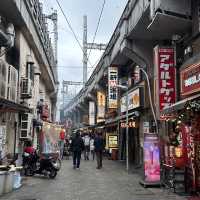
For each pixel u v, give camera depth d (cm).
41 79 3588
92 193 1250
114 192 1273
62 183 1521
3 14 1648
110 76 2984
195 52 1506
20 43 1922
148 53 2128
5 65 1539
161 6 1433
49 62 3384
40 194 1220
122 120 2792
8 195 1189
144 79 2212
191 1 1491
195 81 1340
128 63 2756
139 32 1967
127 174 1902
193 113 1210
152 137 1416
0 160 1430
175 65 1691
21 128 1994
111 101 3052
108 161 2952
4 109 1438
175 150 1279
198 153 1209
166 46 1742
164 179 1392
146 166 1401
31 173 1770
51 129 2369
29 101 2234
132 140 2794
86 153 3094
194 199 1112
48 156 1742
